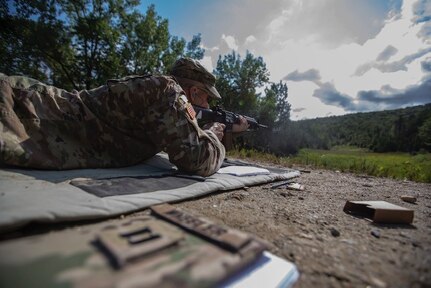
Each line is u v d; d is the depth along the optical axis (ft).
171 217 2.56
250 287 2.01
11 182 4.01
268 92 74.54
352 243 3.28
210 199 5.13
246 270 2.19
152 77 5.58
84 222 3.28
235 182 6.16
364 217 4.45
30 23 42.27
